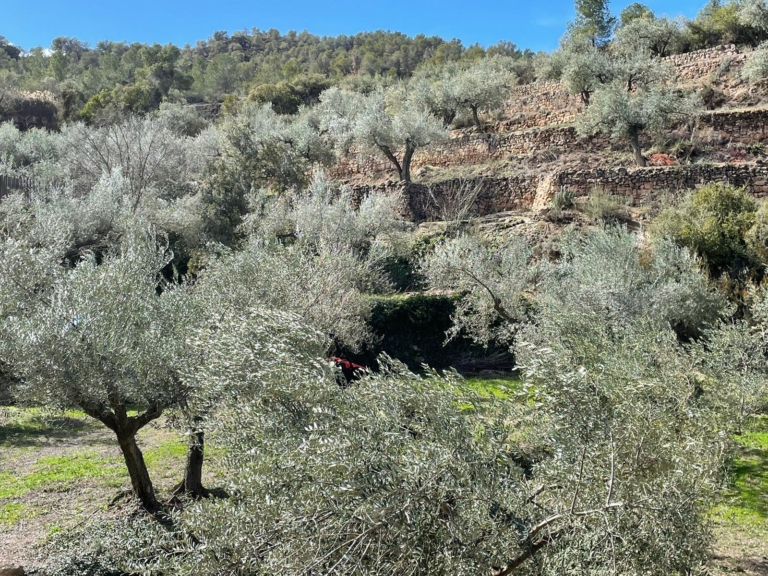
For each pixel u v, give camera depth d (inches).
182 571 166.2
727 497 339.3
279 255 419.2
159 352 296.0
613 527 163.5
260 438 186.1
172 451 462.6
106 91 2600.9
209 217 994.7
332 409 177.2
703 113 1124.5
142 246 380.2
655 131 1091.9
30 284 332.5
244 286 366.9
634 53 1405.0
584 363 245.8
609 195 970.7
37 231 619.2
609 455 174.1
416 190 1110.4
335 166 1371.8
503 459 169.8
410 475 157.4
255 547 162.1
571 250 720.3
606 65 1321.4
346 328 523.2
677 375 294.4
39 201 837.8
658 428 196.4
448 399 174.9
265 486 164.4
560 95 1422.2
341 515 154.6
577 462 171.6
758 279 697.0
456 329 609.0
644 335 330.3
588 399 176.6
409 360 732.7
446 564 155.3
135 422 328.8
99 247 846.5
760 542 303.1
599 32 1797.5
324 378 180.9
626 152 1159.6
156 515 328.5
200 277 413.1
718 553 292.7
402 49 3292.3
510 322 557.3
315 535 155.4
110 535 277.1
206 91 3048.7
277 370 182.9
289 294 388.8
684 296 580.4
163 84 3097.9
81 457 457.1
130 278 324.8
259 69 3521.2
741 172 951.0
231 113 2237.9
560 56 1545.3
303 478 164.7
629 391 196.5
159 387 305.9
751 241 740.7
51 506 358.3
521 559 170.7
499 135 1275.8
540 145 1232.2
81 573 257.9
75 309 296.2
